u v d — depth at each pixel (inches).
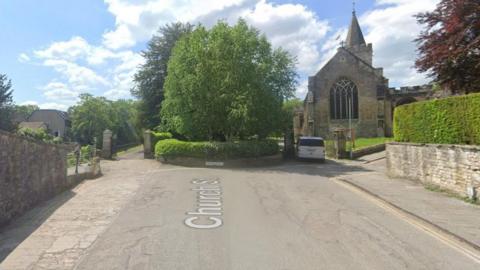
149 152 1080.8
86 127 2201.0
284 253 246.4
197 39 995.3
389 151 684.7
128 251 247.1
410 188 509.7
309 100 1935.3
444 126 487.5
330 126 1913.1
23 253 243.8
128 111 2741.1
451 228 298.5
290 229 306.8
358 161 1112.2
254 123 987.9
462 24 525.3
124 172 754.2
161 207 391.2
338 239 279.6
